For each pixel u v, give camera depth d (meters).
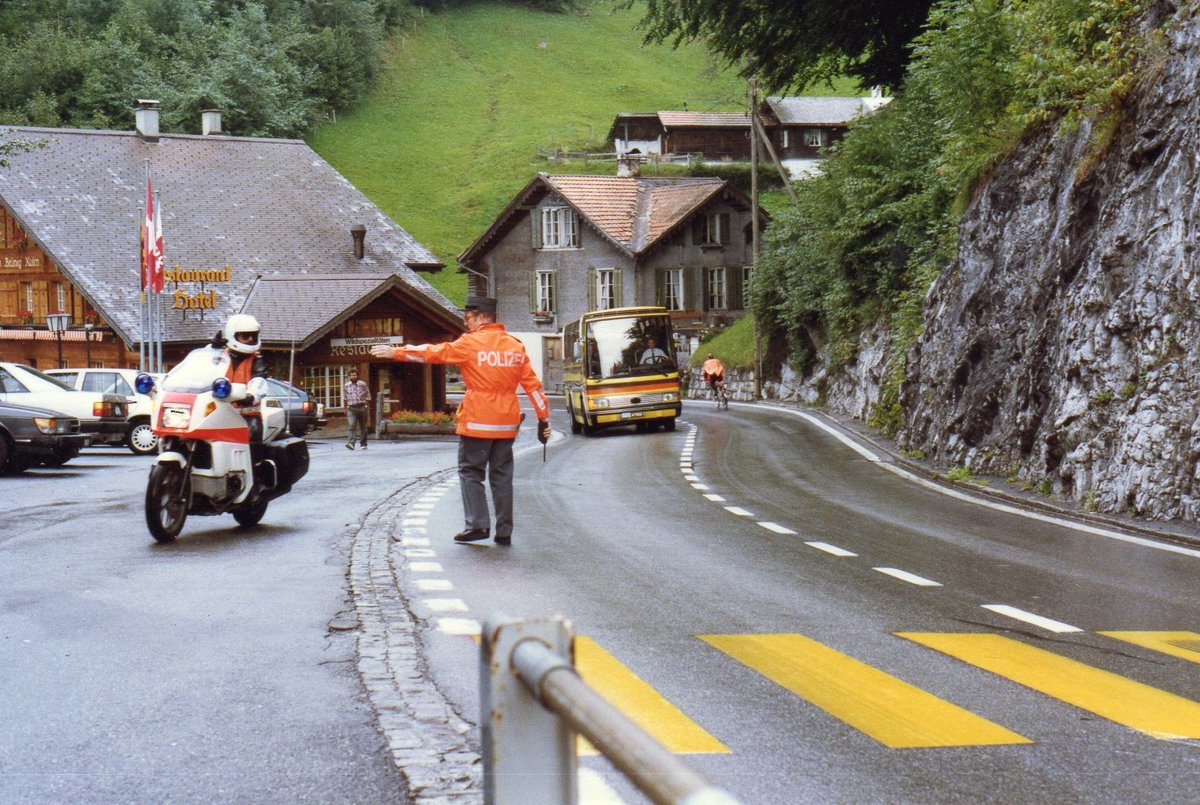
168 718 6.05
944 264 28.86
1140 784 5.05
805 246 45.19
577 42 141.00
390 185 108.12
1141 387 15.30
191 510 12.89
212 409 12.72
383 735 5.73
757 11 38.72
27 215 47.78
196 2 104.94
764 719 6.01
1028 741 5.67
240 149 55.31
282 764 5.30
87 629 8.21
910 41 39.44
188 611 8.82
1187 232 14.95
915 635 8.09
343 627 8.19
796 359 48.53
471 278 75.12
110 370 30.67
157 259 38.12
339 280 45.28
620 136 110.44
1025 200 21.14
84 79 91.06
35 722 5.98
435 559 11.27
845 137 39.03
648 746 1.88
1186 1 16.70
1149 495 14.64
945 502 16.89
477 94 127.56
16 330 50.97
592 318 36.44
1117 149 17.45
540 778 2.32
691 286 69.31
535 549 11.98
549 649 2.32
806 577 10.45
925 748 5.54
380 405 41.88
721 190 69.00
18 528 14.05
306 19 120.25
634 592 9.62
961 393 21.95
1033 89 19.25
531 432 38.81
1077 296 17.41
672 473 21.45
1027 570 10.98
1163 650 7.71
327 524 14.05
